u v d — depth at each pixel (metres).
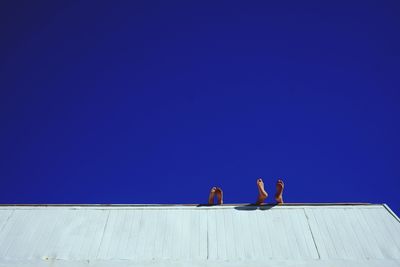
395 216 9.45
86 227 9.48
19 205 10.33
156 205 10.18
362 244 8.76
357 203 9.98
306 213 9.71
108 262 8.48
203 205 10.16
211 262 8.41
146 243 8.96
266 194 10.05
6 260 8.56
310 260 8.38
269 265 8.27
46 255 8.68
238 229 9.30
